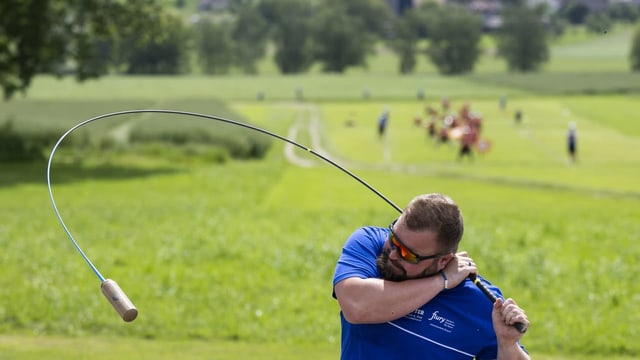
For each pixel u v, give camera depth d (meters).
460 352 5.69
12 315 17.50
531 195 49.16
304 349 15.83
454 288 5.71
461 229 5.55
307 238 28.42
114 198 44.47
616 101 159.00
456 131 89.69
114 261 23.83
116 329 16.92
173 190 49.28
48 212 35.12
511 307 5.59
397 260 5.60
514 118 124.88
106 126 89.06
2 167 59.88
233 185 52.34
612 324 18.09
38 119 90.31
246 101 172.88
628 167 68.06
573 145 74.94
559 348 16.64
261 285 21.27
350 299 5.63
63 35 66.62
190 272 22.48
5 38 65.06
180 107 134.62
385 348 5.69
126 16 66.75
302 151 87.31
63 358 14.05
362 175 59.97
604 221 36.03
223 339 16.70
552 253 26.69
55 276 21.50
